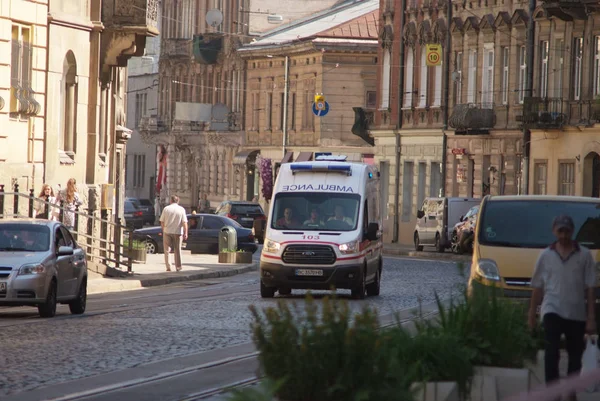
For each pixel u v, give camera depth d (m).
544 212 48.00
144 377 37.78
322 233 71.50
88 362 40.69
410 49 173.75
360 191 73.81
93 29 103.06
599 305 44.84
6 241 58.97
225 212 170.38
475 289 34.56
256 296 74.00
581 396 33.72
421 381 28.53
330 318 25.38
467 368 30.36
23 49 89.81
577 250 32.78
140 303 68.00
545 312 32.72
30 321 55.50
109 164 119.00
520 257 46.50
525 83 141.62
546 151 136.00
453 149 157.25
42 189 83.25
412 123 170.88
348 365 24.97
